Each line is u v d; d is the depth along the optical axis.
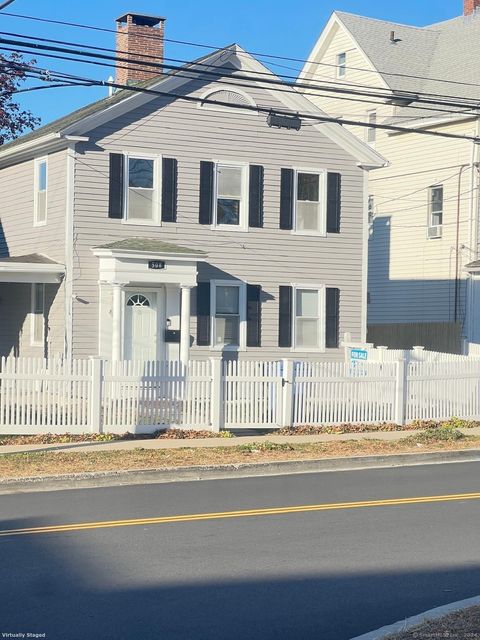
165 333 26.11
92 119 25.27
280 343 27.91
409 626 7.41
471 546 10.66
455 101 35.78
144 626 7.60
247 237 27.47
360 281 29.09
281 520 12.14
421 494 14.39
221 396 20.69
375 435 21.25
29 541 10.77
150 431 20.08
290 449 18.61
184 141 26.62
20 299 28.25
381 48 40.25
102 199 25.66
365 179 29.14
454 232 35.28
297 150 28.12
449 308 35.41
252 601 8.36
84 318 25.38
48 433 19.33
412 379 23.02
